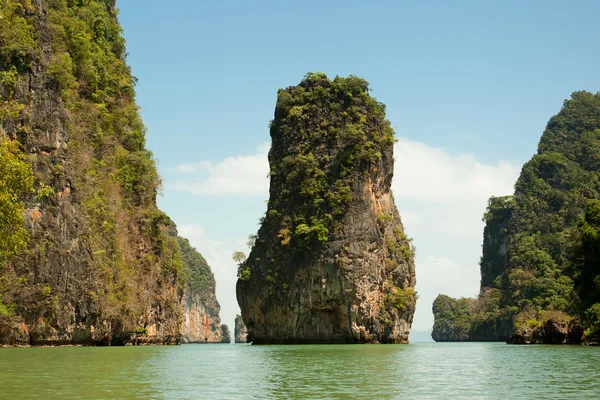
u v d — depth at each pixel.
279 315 95.06
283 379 29.88
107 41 88.94
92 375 29.28
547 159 166.25
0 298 51.78
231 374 32.41
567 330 75.94
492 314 147.62
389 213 101.75
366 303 90.75
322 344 89.81
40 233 55.94
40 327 54.91
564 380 29.06
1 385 24.95
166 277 94.50
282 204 99.06
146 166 88.00
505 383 28.02
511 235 161.00
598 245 67.44
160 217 88.31
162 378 29.39
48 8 72.31
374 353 57.62
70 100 67.75
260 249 99.56
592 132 172.00
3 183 34.53
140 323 80.88
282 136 102.50
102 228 69.12
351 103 101.06
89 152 69.69
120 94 86.19
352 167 95.94
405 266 100.00
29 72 57.88
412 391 25.23
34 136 57.28
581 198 150.25
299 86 104.56
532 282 129.25
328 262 91.06
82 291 60.78
